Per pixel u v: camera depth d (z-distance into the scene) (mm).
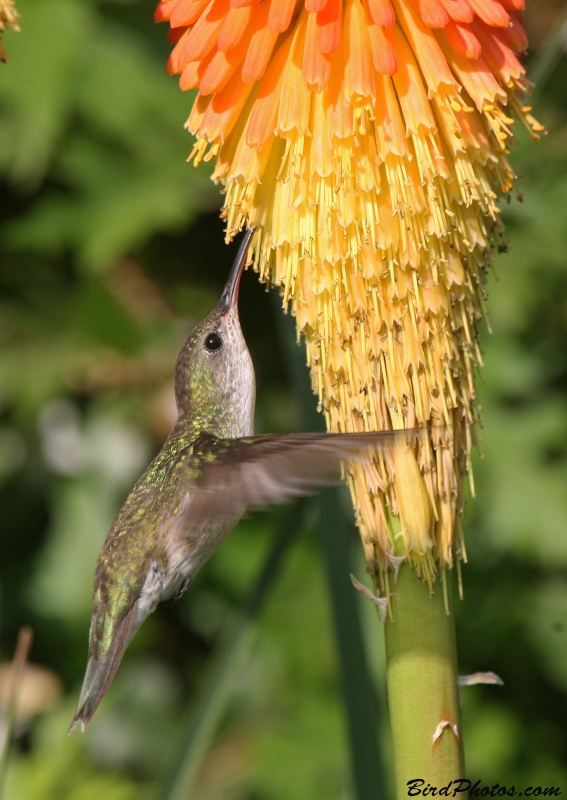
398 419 4754
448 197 4777
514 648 10328
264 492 5305
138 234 10445
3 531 11516
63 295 11367
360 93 4605
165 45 11344
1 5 5145
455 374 4812
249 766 10484
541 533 10344
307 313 4887
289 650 10617
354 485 4816
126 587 6672
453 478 4766
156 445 11555
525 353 10945
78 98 10836
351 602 5652
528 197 10242
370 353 4773
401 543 4707
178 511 6688
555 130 10492
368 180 4648
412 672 4668
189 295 11578
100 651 6633
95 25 11023
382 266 4719
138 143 11008
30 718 10484
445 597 4730
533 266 10602
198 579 11133
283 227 4871
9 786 9789
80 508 11438
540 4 10938
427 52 4738
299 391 6000
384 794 5500
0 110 10773
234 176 4906
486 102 4781
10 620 11156
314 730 10258
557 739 10133
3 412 11445
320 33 4621
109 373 11344
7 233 10820
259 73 4793
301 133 4715
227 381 6867
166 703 11422
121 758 11141
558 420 10773
